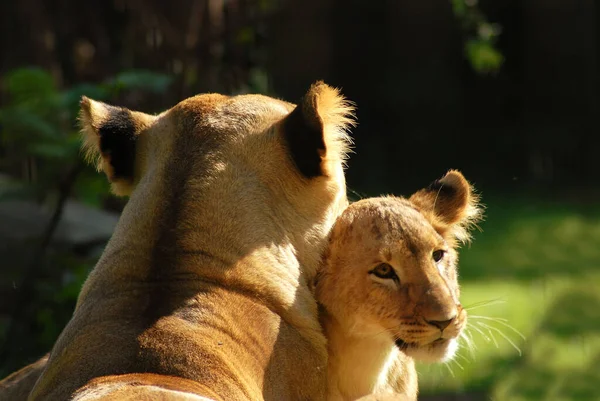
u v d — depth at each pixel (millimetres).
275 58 27547
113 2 19500
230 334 5738
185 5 15945
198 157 6336
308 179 6457
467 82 31547
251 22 16016
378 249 6504
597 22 31719
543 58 31672
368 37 30938
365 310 6500
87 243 12492
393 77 31047
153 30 16203
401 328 6461
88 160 7227
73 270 11977
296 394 6000
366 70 31016
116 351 5535
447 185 7348
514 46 31719
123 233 6211
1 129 12742
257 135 6449
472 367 14430
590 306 17453
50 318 11289
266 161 6395
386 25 30984
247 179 6305
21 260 12562
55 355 5898
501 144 31344
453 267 6883
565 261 21562
